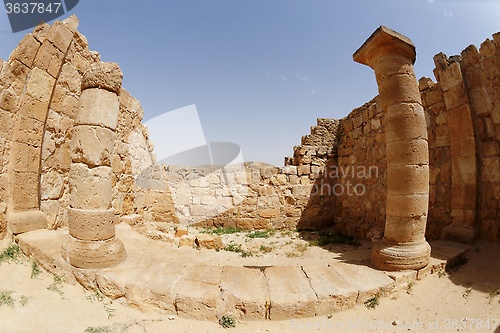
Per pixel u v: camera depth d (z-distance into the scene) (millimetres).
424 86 6875
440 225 6352
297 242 8633
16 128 5547
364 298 3928
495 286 4176
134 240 7000
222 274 4172
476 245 5535
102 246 4223
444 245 5590
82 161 4305
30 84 5715
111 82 4547
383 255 4617
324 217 11109
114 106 4609
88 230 4203
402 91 4719
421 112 4766
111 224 4438
